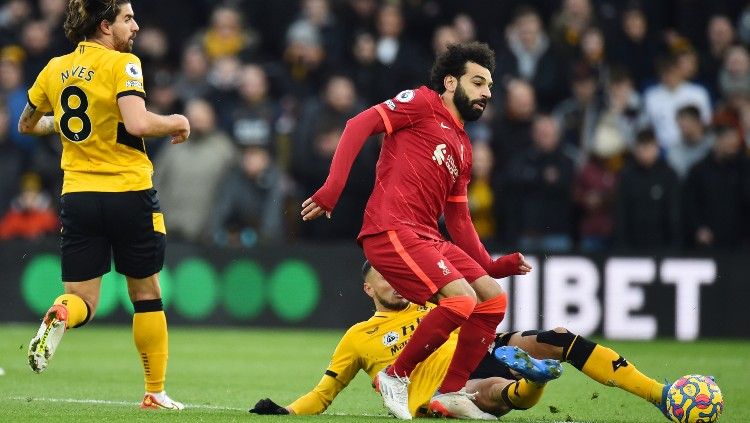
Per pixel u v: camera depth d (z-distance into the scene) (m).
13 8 64.06
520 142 53.88
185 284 52.09
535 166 51.81
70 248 24.47
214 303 51.97
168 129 24.05
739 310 50.75
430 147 24.02
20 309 51.75
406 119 24.05
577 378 34.88
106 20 24.53
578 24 58.72
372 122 23.89
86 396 29.23
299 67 58.12
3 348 41.72
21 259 51.78
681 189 52.06
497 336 24.89
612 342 49.06
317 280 51.84
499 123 54.41
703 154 55.06
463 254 24.22
